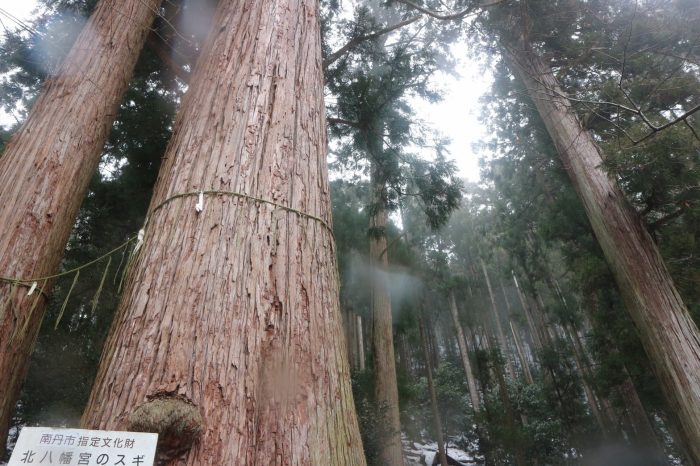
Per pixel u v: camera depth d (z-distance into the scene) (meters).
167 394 1.15
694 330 4.93
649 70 6.29
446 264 13.30
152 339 1.28
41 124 3.46
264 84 2.13
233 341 1.30
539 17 7.55
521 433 10.41
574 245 10.13
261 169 1.78
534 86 7.59
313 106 2.26
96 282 6.80
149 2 4.76
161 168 2.08
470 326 14.96
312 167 1.99
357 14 6.45
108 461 1.00
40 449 0.99
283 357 1.34
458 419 14.50
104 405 1.18
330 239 1.86
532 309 17.75
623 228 5.70
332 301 1.67
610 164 5.71
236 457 1.09
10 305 2.62
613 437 10.30
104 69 4.02
